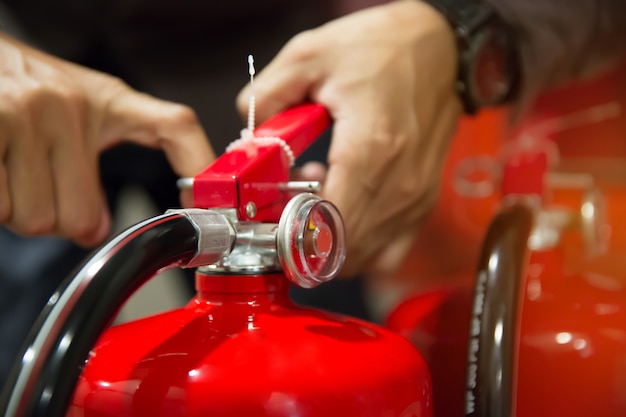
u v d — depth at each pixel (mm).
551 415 418
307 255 351
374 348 351
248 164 361
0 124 389
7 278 605
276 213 375
